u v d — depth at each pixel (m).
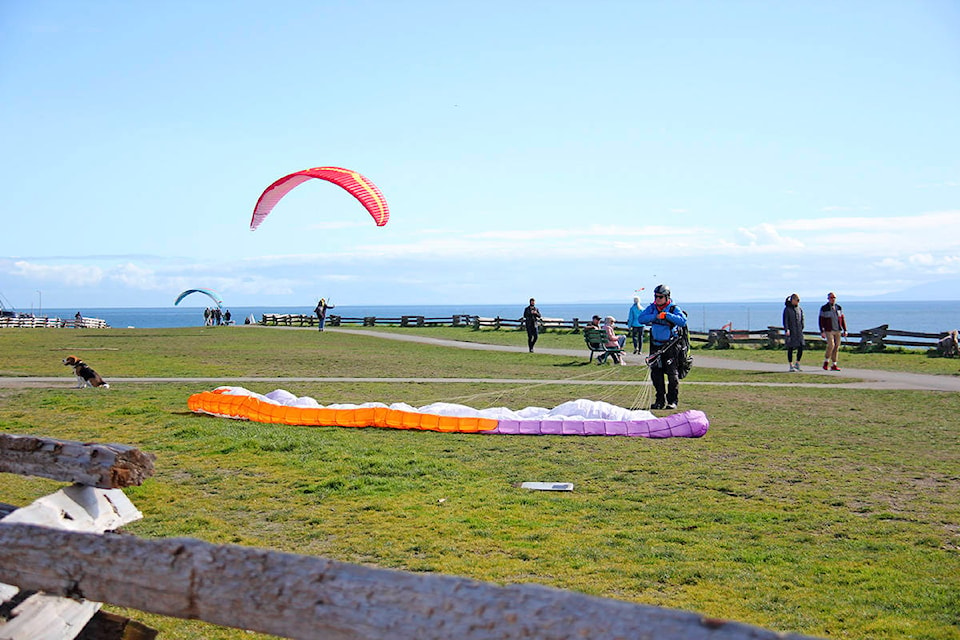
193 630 5.20
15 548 3.28
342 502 8.33
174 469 9.84
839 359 26.12
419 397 17.16
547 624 2.33
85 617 3.90
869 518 7.80
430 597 2.51
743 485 9.12
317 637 2.67
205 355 29.25
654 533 7.27
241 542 6.97
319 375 21.84
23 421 13.22
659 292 15.48
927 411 14.90
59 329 57.22
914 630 5.18
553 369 23.70
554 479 9.41
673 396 15.36
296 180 20.86
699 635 2.17
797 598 5.73
